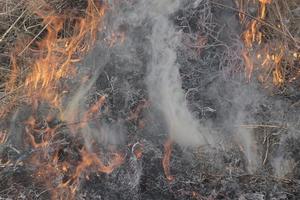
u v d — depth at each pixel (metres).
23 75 2.23
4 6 2.35
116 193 1.92
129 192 1.92
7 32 2.29
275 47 2.24
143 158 1.99
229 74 2.20
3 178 1.95
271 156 2.03
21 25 2.35
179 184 1.93
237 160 2.00
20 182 1.95
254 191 1.92
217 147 2.04
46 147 2.01
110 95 2.14
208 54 2.24
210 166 1.98
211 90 2.17
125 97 2.14
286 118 2.10
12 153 2.01
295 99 2.15
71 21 2.36
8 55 2.29
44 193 1.93
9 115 2.12
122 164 1.96
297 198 1.90
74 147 2.03
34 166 1.98
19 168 1.97
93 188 1.92
